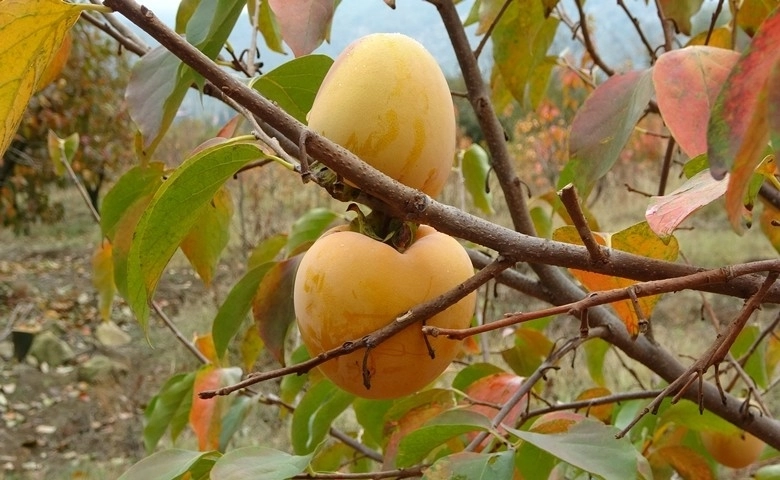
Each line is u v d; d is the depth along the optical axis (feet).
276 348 1.73
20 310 10.27
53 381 8.14
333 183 1.14
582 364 5.83
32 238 15.72
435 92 1.20
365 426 2.11
